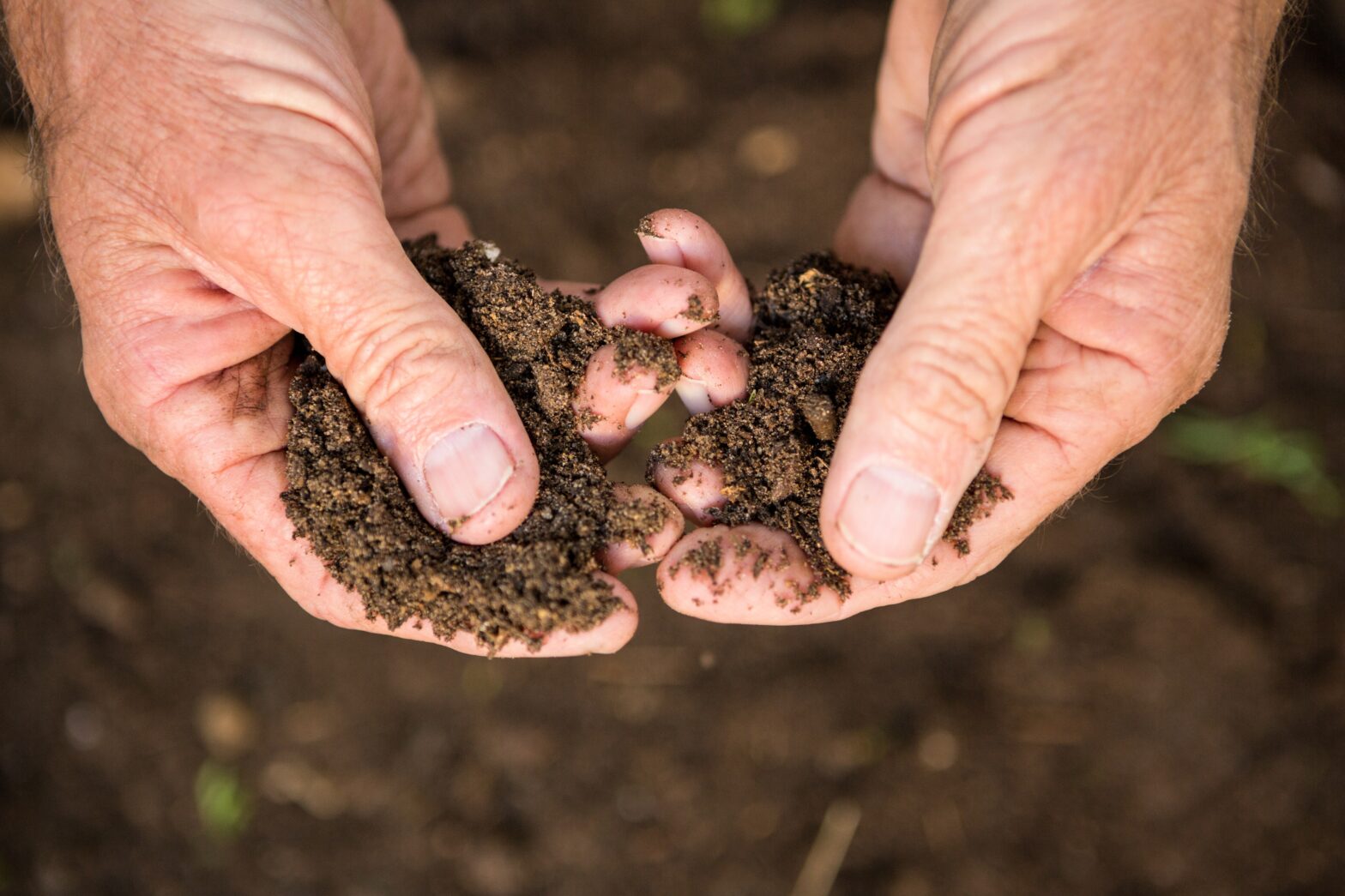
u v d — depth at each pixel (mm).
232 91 292
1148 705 442
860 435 280
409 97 384
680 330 306
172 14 294
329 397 299
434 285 314
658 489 310
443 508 289
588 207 527
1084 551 457
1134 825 436
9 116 502
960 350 274
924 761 444
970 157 280
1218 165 288
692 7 543
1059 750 443
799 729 452
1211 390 473
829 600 299
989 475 301
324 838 451
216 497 300
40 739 458
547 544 292
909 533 281
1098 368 299
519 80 532
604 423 305
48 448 490
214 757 458
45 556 478
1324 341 475
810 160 524
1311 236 483
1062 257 276
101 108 295
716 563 295
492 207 518
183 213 290
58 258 333
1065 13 280
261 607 471
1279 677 437
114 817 452
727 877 441
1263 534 452
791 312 321
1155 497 461
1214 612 441
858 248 364
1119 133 276
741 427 307
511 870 441
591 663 462
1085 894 432
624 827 445
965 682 454
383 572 290
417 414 286
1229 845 431
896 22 347
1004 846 438
